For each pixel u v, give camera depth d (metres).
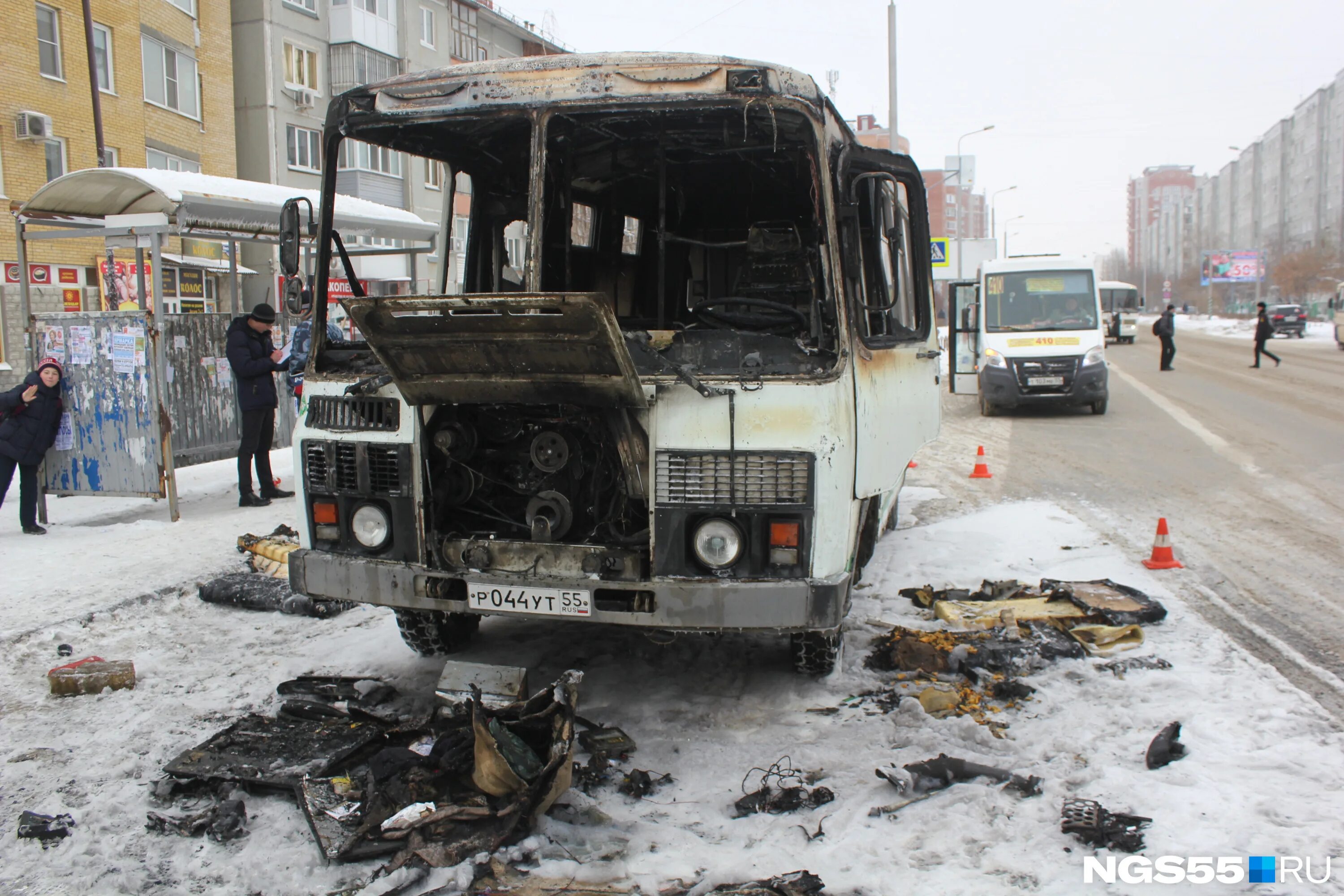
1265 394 20.69
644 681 5.14
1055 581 6.53
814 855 3.45
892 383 5.35
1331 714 4.56
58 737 4.64
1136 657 5.27
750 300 4.79
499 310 3.75
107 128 24.05
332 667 5.51
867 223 4.88
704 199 5.44
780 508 4.16
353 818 3.71
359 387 4.56
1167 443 14.05
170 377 9.94
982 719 4.56
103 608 6.46
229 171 28.92
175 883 3.40
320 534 4.75
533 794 3.68
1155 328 27.42
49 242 21.88
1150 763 4.02
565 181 5.15
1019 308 18.53
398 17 33.44
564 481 4.50
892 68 25.31
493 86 4.51
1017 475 11.60
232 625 6.38
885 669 5.21
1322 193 95.88
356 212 9.98
